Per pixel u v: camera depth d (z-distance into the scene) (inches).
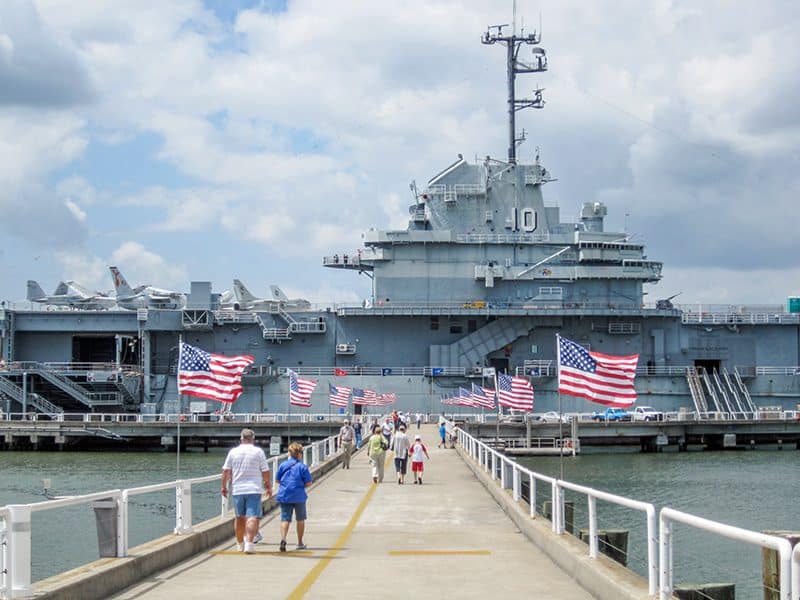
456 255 3213.6
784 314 3314.5
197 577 694.5
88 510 1275.8
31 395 3107.8
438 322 3228.3
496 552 827.4
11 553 518.3
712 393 3216.0
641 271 3218.5
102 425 2913.4
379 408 3181.6
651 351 3265.3
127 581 651.5
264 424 2925.7
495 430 3021.7
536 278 3181.6
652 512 534.6
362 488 1438.2
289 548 848.9
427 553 822.5
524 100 3344.0
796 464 2647.6
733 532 411.2
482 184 3245.6
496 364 3255.4
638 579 581.0
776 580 527.2
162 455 2859.3
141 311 3095.5
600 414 3144.7
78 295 3316.9
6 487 2015.3
